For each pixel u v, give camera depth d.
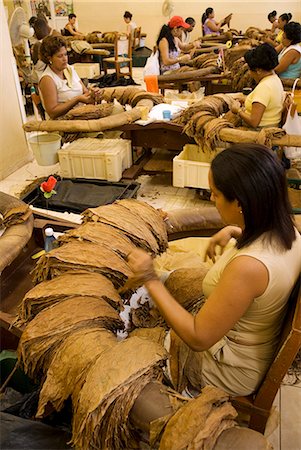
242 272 0.91
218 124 2.68
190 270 1.56
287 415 1.49
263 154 0.94
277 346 1.05
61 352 0.94
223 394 0.80
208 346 0.97
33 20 4.40
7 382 1.35
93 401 0.79
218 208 1.01
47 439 1.07
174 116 3.17
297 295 1.00
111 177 2.99
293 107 2.80
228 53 5.37
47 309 1.06
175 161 2.96
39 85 3.20
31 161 4.00
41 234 1.90
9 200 1.74
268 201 0.92
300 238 1.04
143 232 1.41
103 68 7.52
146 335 1.28
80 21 9.70
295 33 3.90
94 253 1.25
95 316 1.02
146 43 9.74
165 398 0.81
